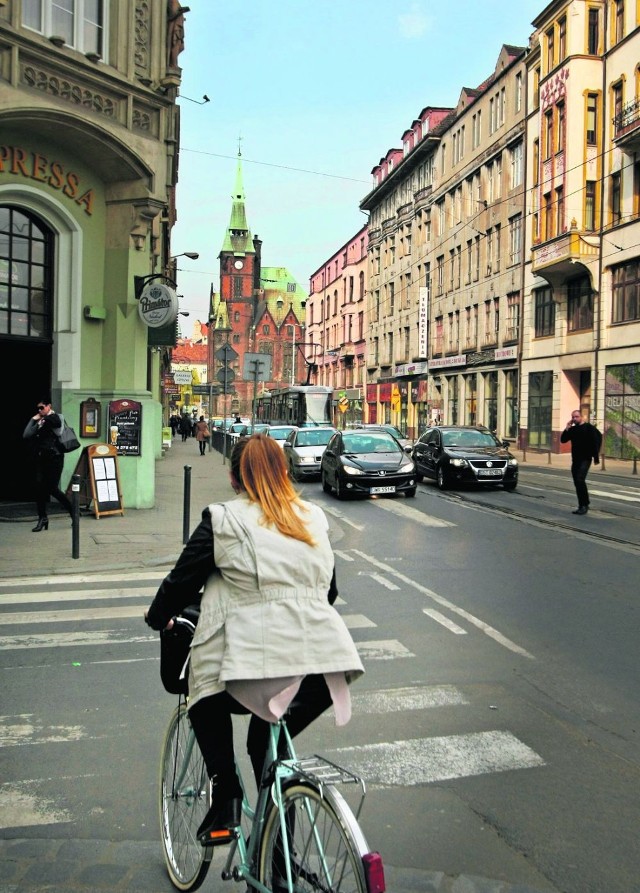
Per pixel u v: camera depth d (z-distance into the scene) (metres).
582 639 6.75
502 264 42.00
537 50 36.94
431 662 6.14
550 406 36.97
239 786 2.78
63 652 6.37
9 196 13.13
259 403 60.59
